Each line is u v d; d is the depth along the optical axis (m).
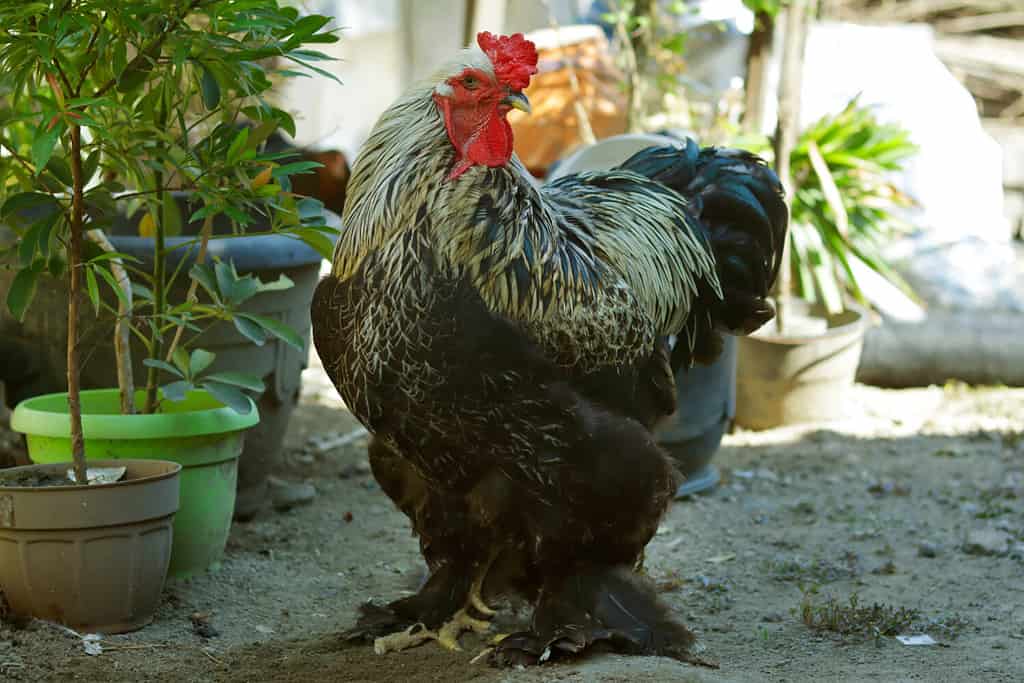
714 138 4.68
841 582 3.10
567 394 2.60
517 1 5.85
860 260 4.54
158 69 2.82
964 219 4.97
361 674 2.70
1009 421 4.17
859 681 2.66
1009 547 3.25
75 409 2.78
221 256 3.13
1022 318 4.61
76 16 2.62
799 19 3.98
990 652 2.78
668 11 4.80
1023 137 6.58
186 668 2.71
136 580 2.80
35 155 2.58
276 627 2.88
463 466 2.65
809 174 4.38
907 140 4.74
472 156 2.57
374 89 6.09
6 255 2.88
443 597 2.83
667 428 3.43
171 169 3.01
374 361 2.58
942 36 7.37
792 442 4.00
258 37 2.79
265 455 3.33
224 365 3.21
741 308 3.02
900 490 3.59
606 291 2.67
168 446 2.94
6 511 2.73
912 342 4.59
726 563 3.20
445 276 2.55
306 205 2.96
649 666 2.65
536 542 2.69
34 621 2.77
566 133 4.70
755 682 2.63
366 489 3.59
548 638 2.71
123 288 2.96
